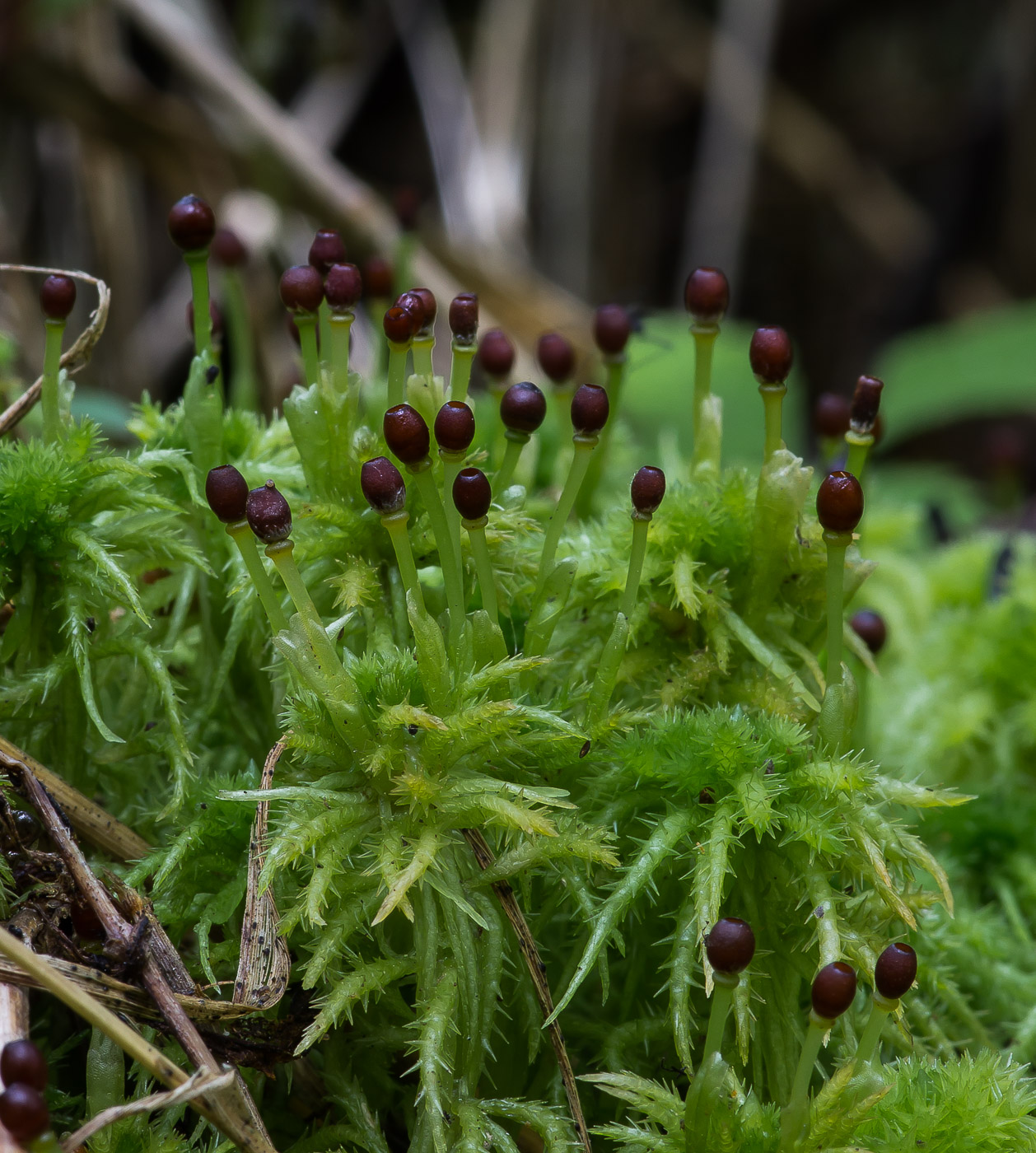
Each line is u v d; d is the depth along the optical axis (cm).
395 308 18
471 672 17
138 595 18
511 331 32
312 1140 17
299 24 40
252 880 17
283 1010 18
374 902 17
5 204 35
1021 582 21
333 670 17
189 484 18
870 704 20
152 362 36
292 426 18
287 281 18
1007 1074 17
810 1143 17
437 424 17
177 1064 17
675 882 18
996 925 19
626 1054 18
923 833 19
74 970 17
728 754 17
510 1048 18
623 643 18
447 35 44
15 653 18
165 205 43
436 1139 17
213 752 19
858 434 18
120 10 34
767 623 18
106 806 18
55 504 18
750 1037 17
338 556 18
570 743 18
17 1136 16
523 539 19
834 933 17
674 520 18
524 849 17
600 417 17
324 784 17
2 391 20
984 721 20
